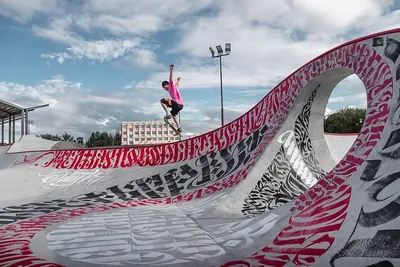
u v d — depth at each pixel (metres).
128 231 6.48
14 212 8.89
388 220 3.68
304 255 3.95
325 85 9.06
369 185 4.60
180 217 7.70
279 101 10.40
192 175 11.78
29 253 5.11
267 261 4.18
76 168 13.98
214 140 12.57
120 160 13.89
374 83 6.22
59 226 7.09
